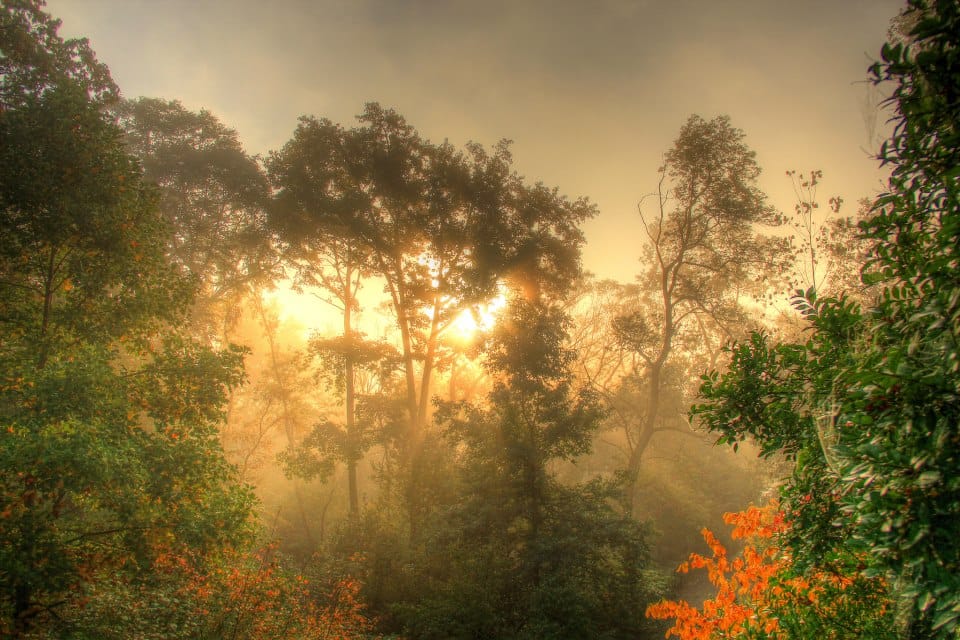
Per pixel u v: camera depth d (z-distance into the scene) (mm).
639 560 15227
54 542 7727
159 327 11203
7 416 8039
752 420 4676
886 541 2746
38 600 8039
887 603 4348
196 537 9070
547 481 16578
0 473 7160
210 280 26750
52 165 8992
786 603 5172
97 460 7480
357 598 15914
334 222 22953
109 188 9586
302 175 22469
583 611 13211
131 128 25750
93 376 8500
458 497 17656
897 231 3590
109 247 9656
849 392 3240
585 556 14844
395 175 22391
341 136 22953
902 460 2713
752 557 6664
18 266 9656
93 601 9242
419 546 17547
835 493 4172
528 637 13039
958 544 2549
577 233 24547
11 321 9805
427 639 13961
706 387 4871
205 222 26703
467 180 22938
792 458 4836
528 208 23734
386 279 24688
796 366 4441
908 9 3004
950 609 2566
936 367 2777
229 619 9828
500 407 16969
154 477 8859
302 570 16750
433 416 18766
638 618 14344
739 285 26766
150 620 9438
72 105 9359
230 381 10570
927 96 2773
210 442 9898
